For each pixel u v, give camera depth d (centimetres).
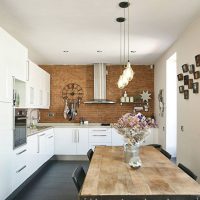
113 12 340
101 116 723
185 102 418
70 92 725
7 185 330
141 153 341
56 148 661
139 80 723
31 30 414
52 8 327
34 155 467
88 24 387
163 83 599
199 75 353
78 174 240
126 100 706
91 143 662
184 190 186
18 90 438
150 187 193
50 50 550
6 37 330
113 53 582
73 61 678
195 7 324
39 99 591
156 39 469
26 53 425
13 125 346
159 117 648
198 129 358
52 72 725
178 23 384
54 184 438
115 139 659
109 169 252
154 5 318
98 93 696
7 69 332
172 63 567
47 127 614
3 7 323
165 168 255
